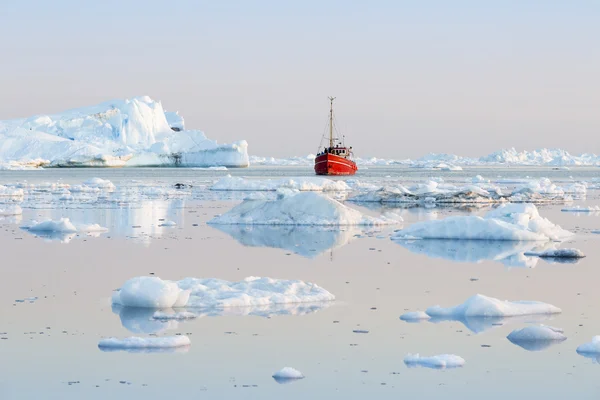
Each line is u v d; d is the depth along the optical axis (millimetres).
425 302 22641
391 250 33281
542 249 33750
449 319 20609
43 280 25672
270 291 23031
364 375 16156
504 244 35438
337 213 44281
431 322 20281
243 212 45875
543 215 53438
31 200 68375
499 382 15820
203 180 134125
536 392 15297
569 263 29828
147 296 21484
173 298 21516
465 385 15633
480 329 19625
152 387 15383
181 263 29547
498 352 17734
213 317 20594
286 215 44781
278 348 17922
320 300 22656
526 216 40156
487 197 66688
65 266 28625
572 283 25625
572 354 17609
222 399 14781
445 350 17844
